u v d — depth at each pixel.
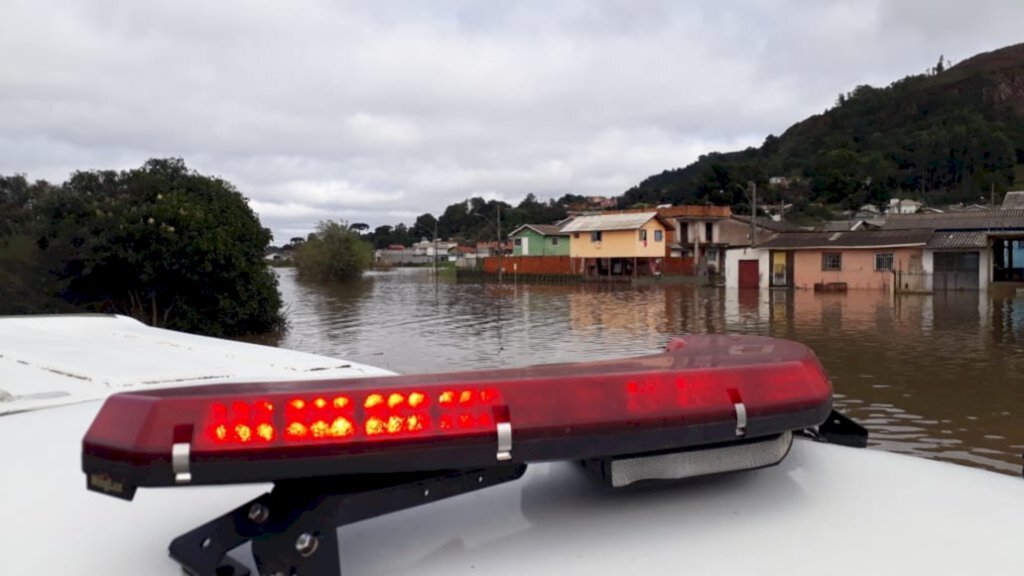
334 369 2.70
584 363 1.19
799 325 21.59
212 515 1.19
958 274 35.31
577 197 151.88
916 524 1.15
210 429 0.86
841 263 37.91
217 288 21.95
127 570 1.00
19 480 1.37
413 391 0.95
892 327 20.52
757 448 1.22
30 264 20.27
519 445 0.98
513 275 62.66
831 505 1.22
